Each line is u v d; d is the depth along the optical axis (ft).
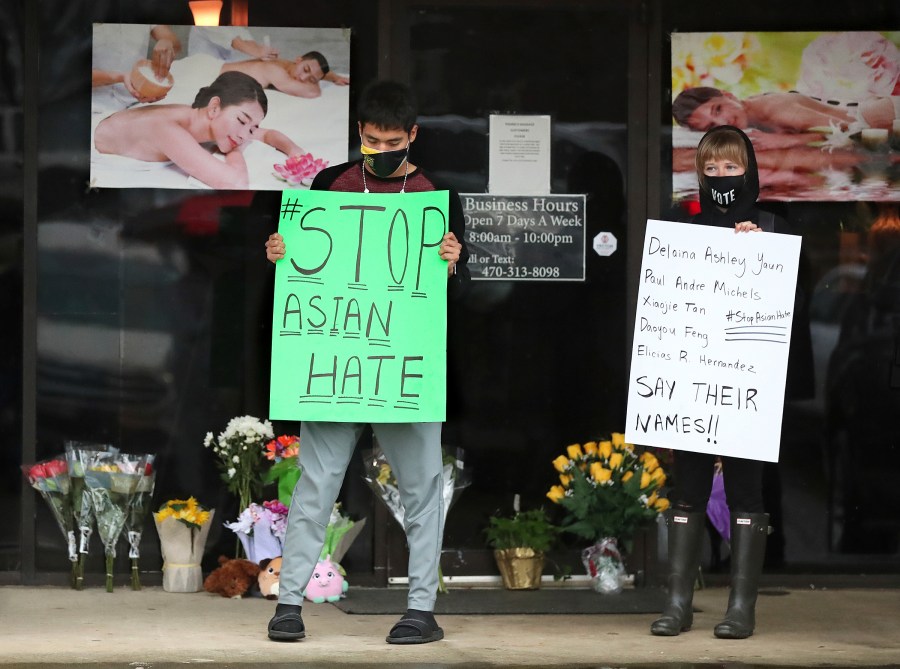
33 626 29.55
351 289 27.25
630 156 37.24
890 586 36.83
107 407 36.47
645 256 28.96
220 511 36.58
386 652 26.40
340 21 36.99
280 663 25.40
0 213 36.32
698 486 29.37
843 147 37.04
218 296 36.70
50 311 36.42
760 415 28.48
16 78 36.35
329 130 36.88
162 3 36.70
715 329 28.71
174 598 33.94
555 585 36.83
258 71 36.73
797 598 34.81
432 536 27.84
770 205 37.17
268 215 36.86
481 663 25.58
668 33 37.19
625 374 37.24
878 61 36.99
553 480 37.14
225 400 36.68
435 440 27.68
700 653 26.71
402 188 27.78
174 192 36.70
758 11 37.11
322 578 33.71
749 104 37.06
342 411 26.86
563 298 37.29
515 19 37.32
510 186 37.29
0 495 36.24
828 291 37.14
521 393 37.22
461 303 37.22
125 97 36.55
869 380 37.11
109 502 34.68
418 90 37.19
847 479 37.14
